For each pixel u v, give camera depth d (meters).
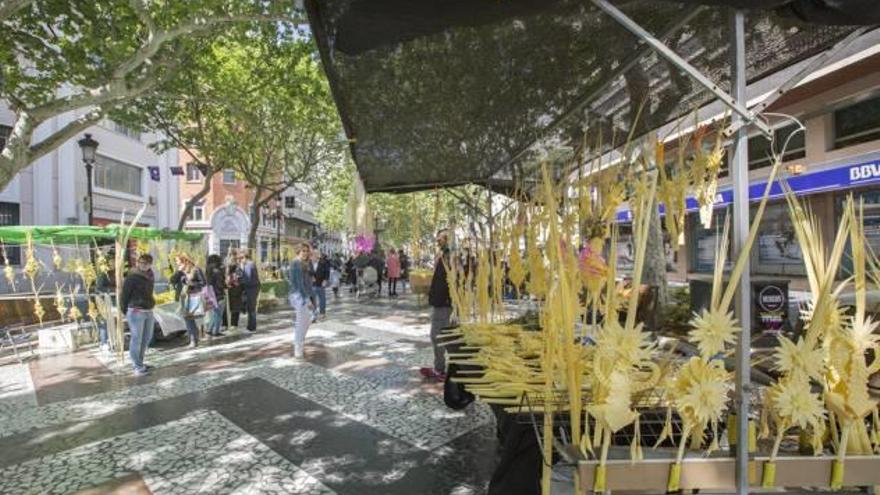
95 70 7.23
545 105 3.56
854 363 1.64
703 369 1.58
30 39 6.89
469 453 3.80
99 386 6.01
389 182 5.77
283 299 16.27
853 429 1.71
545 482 1.84
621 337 1.59
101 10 6.95
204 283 9.22
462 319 4.58
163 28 6.68
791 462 1.63
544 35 2.50
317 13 1.76
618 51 2.73
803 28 2.40
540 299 2.76
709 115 3.98
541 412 2.01
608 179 2.91
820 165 9.20
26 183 17.41
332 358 7.24
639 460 1.58
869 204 8.84
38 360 7.64
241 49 10.53
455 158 4.91
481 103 3.41
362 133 3.76
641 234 1.63
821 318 1.62
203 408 5.01
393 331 9.72
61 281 15.08
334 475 3.48
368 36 1.86
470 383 2.42
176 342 9.05
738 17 1.70
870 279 2.24
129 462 3.75
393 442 4.04
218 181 35.00
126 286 6.61
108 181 21.72
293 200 35.31
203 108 13.68
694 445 1.72
